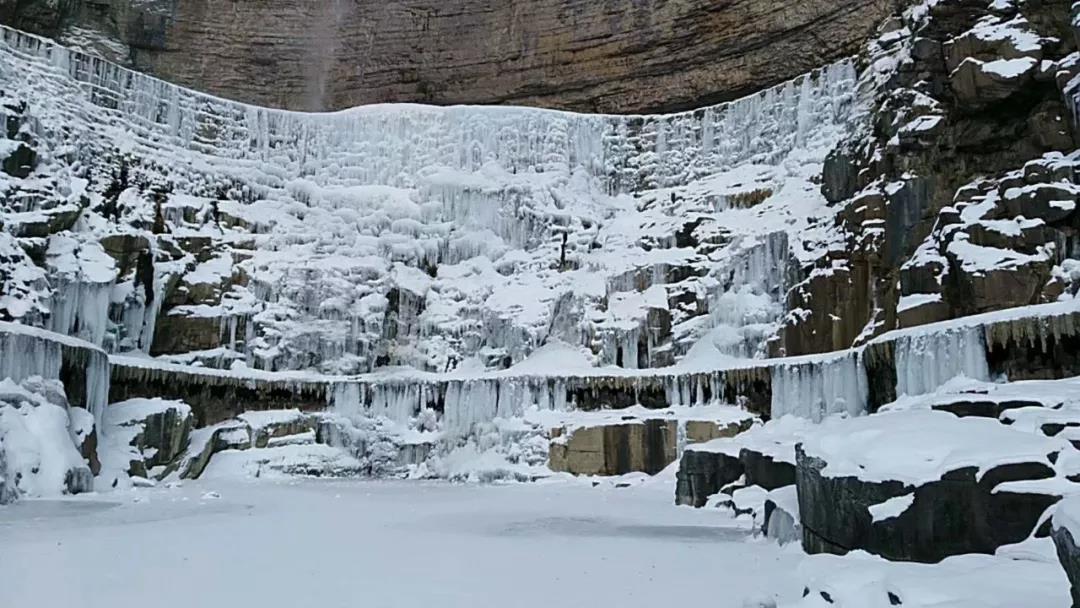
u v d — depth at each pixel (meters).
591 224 25.45
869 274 17.92
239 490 16.52
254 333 22.78
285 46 32.38
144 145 23.95
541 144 27.05
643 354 22.28
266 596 6.36
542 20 30.44
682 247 23.77
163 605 6.02
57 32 28.84
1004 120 16.11
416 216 25.86
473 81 31.22
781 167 24.06
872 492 7.17
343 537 9.70
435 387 21.28
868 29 24.31
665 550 8.77
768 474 11.88
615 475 18.42
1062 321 12.40
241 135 26.19
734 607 6.09
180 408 19.00
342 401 21.62
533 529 10.62
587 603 6.22
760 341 20.59
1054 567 5.38
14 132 20.73
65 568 7.35
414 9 32.00
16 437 13.99
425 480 19.67
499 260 24.94
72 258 19.69
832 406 16.56
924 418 8.05
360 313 23.48
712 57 27.67
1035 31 15.69
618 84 29.20
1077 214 13.92
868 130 19.78
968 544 6.58
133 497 14.58
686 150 26.52
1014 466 6.65
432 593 6.52
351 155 27.14
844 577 5.57
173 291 22.39
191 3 31.39
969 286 14.50
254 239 24.08
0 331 14.24
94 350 16.81
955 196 16.12
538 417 19.89
